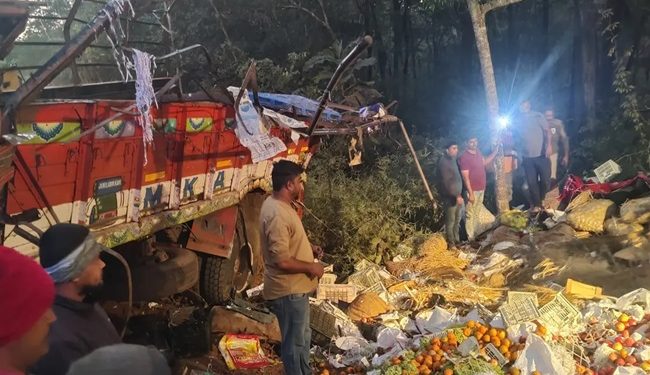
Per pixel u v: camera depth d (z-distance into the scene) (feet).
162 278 19.12
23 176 13.42
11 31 13.32
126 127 16.10
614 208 30.07
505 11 69.41
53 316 6.89
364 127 26.18
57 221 14.44
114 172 16.20
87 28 13.01
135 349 5.96
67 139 14.19
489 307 22.57
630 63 54.34
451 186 31.32
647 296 19.30
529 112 36.29
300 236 16.11
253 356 19.24
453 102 63.98
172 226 19.70
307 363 16.43
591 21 51.96
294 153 27.86
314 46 55.26
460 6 61.62
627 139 43.57
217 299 22.79
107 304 17.79
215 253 22.21
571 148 47.98
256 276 26.23
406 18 68.08
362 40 18.11
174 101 18.24
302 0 56.34
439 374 16.44
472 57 70.85
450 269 26.50
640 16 53.11
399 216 32.40
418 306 23.08
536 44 69.77
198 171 20.12
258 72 43.88
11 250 6.59
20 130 12.92
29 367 6.81
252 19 53.11
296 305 15.97
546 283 24.41
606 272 24.67
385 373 16.56
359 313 22.02
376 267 27.22
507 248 28.66
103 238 16.08
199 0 50.90
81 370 5.77
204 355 19.67
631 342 17.30
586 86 52.47
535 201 36.35
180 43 48.21
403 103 59.62
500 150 34.55
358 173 37.09
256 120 21.06
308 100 27.45
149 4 16.69
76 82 19.12
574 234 29.53
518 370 16.22
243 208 24.44
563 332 17.90
